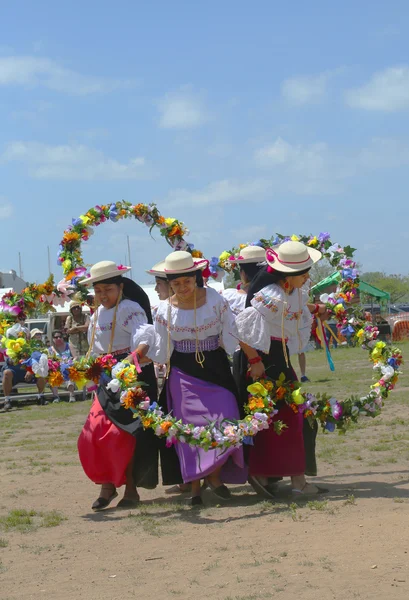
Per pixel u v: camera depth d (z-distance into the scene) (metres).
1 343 7.15
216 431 6.28
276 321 6.59
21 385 16.97
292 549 5.05
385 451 8.78
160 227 8.26
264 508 6.31
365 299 35.31
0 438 11.43
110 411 6.65
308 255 6.63
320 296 7.92
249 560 4.88
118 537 5.70
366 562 4.64
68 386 16.88
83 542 5.62
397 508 5.97
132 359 6.60
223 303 6.64
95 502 6.68
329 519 5.77
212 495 7.01
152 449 6.74
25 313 7.48
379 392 7.14
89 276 7.63
